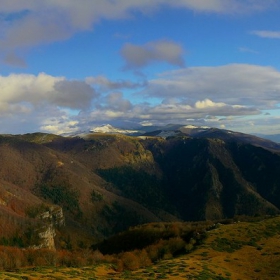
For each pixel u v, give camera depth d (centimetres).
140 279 5653
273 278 5975
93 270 6700
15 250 10056
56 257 8256
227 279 5834
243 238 8606
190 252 8006
